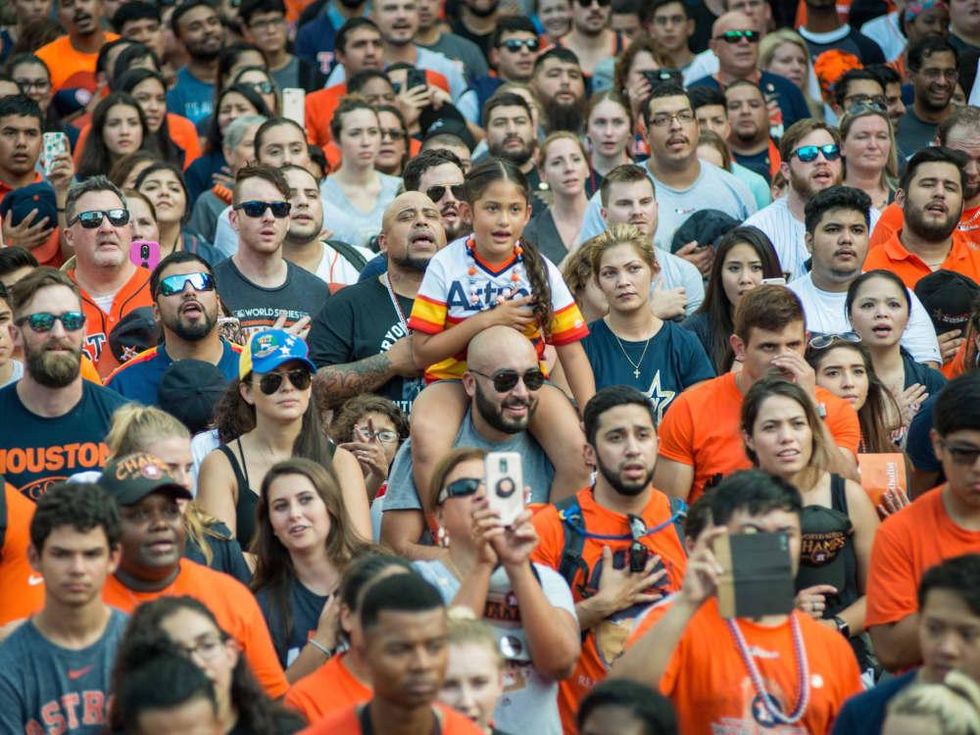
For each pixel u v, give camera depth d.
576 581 27.17
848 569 28.09
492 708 22.70
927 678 21.83
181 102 57.72
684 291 39.03
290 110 49.84
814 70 56.69
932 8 58.41
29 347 30.80
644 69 52.25
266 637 25.45
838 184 42.91
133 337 36.34
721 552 22.67
